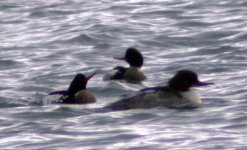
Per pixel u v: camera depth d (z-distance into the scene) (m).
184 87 19.25
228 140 15.89
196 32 29.73
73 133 16.88
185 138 16.12
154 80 23.33
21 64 25.94
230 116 17.89
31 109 19.17
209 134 16.39
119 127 17.19
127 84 22.52
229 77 22.83
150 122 17.61
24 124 17.80
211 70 24.02
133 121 17.70
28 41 29.59
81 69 25.09
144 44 28.53
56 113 18.72
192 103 19.02
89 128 17.20
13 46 28.78
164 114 18.23
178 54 26.81
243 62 24.95
